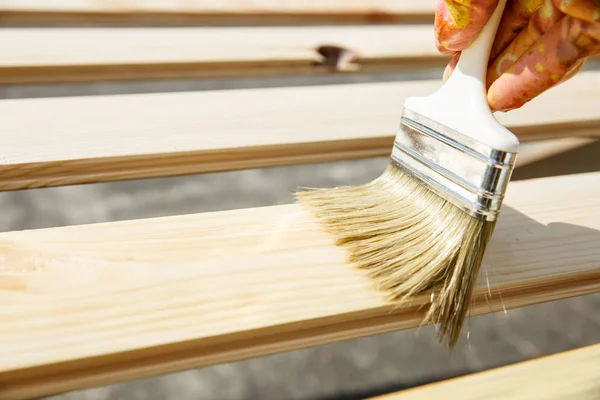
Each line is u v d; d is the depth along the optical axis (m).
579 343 1.44
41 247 0.92
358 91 1.51
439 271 0.90
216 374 1.31
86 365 0.78
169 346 0.80
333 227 1.01
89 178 1.14
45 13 1.78
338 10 2.01
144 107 1.32
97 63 1.49
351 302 0.89
